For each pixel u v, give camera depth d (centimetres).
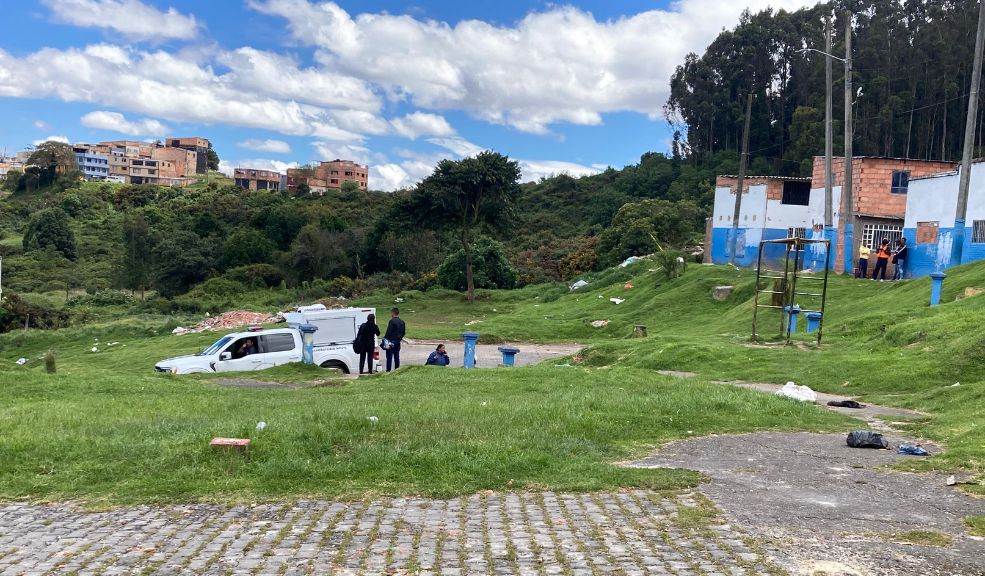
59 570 485
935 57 6500
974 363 1425
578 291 4516
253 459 733
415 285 5647
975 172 2669
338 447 788
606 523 571
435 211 4572
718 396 1162
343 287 5969
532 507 615
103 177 14388
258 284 6462
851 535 541
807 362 1720
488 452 758
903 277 3033
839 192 3419
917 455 839
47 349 3822
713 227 4416
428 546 523
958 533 546
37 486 665
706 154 8450
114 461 734
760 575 461
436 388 1427
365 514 597
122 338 3931
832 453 851
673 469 739
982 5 2592
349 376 1911
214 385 1630
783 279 2159
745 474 738
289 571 479
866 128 6525
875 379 1480
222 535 549
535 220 8550
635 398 1151
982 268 2378
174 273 6806
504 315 3947
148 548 523
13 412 1062
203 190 11562
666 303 3462
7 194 11969
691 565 480
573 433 898
